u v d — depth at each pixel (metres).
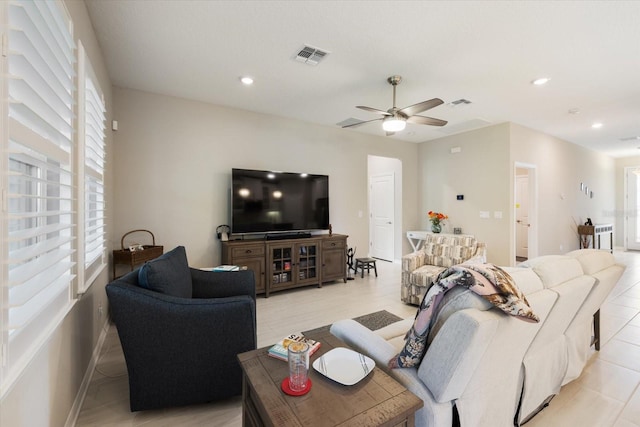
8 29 0.91
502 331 1.17
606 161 7.66
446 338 1.11
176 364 1.69
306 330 2.89
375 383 1.14
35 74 1.11
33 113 1.08
